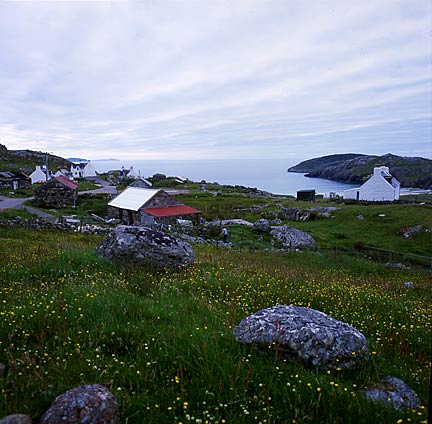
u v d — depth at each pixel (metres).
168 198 47.47
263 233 39.78
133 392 4.35
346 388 4.62
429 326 8.39
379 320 8.59
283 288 10.95
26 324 6.00
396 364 6.16
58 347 5.32
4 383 4.33
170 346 5.45
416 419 4.16
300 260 24.34
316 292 10.62
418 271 23.48
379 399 4.59
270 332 5.73
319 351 5.40
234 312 7.55
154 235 13.45
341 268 22.67
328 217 51.44
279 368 5.15
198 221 47.78
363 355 5.61
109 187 102.50
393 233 40.91
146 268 12.28
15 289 8.45
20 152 185.62
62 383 4.41
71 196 61.66
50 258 11.87
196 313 7.55
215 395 4.50
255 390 4.64
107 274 11.04
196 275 11.61
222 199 76.44
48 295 7.67
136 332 6.00
